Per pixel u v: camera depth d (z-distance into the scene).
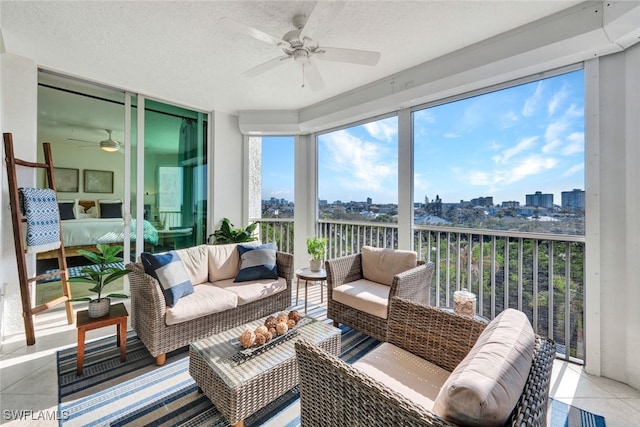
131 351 2.30
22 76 2.66
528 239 2.55
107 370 2.05
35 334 2.57
